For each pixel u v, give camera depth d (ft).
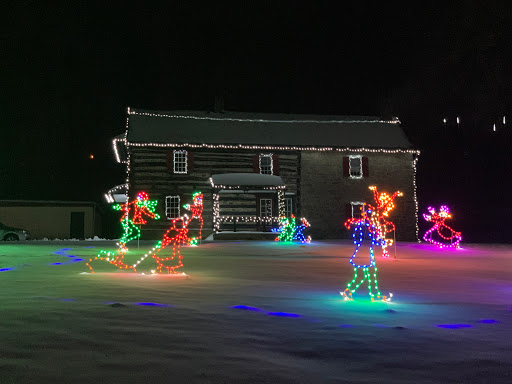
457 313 20.97
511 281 35.76
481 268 46.55
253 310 20.08
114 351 13.07
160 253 61.41
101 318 17.34
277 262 49.44
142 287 27.02
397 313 20.43
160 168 107.65
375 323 18.03
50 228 113.60
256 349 13.78
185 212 107.34
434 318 19.56
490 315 20.63
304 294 26.27
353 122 124.16
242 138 112.16
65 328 15.58
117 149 113.70
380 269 44.09
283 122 120.47
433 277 37.70
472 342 15.37
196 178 108.78
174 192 107.34
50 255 56.29
